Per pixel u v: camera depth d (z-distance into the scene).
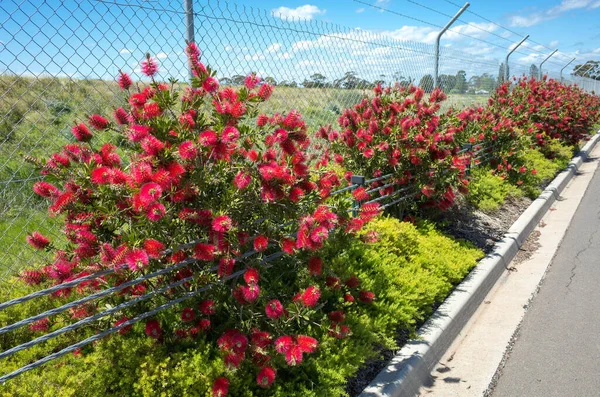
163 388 2.31
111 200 2.48
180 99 2.96
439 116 5.59
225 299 2.88
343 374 2.86
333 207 3.26
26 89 3.25
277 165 2.67
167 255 2.65
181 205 2.60
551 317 4.18
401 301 3.72
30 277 2.43
